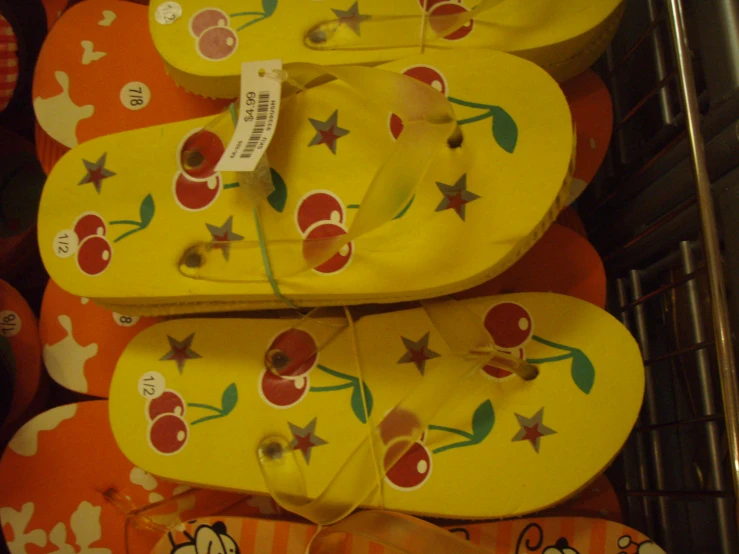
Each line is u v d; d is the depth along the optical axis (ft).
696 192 1.35
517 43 1.59
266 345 1.65
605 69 2.10
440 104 1.37
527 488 1.46
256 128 1.48
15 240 2.16
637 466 1.89
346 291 1.46
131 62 1.99
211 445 1.60
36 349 1.96
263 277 1.51
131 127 1.95
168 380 1.66
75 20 2.01
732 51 1.37
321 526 1.48
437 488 1.48
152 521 1.77
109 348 1.93
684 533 1.77
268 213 1.55
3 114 2.27
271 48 1.69
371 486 1.49
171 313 1.68
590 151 1.79
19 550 1.78
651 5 1.86
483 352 1.49
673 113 1.78
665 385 1.89
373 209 1.32
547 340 1.53
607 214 2.06
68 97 1.97
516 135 1.45
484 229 1.42
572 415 1.48
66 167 1.70
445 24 1.60
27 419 2.11
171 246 1.59
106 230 1.64
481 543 1.57
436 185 1.47
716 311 1.29
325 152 1.57
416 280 1.43
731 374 1.25
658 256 1.92
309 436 1.56
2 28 2.04
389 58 1.63
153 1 1.77
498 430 1.49
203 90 1.78
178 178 1.63
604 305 1.75
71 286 1.62
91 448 1.84
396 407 1.50
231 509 1.79
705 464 1.69
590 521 1.57
